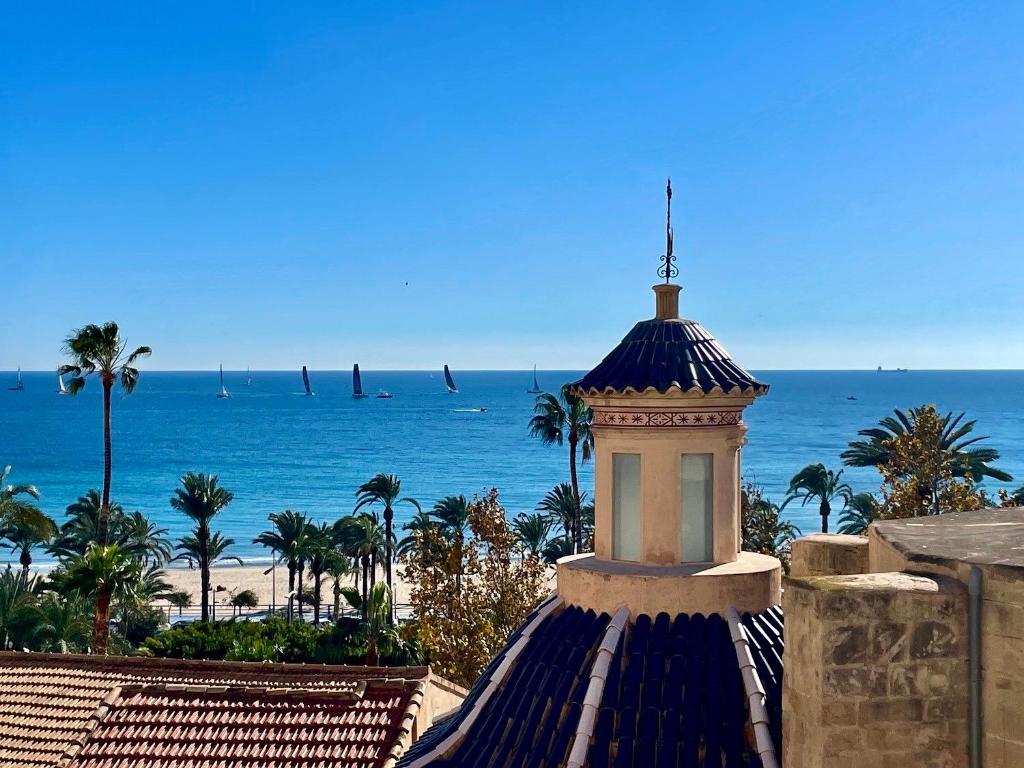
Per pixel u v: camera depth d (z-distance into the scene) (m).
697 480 13.59
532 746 12.34
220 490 74.62
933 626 9.91
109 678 26.50
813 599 10.00
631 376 13.50
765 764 11.14
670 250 14.67
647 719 11.88
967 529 12.44
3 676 26.91
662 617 12.86
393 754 21.52
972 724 9.77
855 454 65.31
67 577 43.16
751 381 13.48
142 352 62.03
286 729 22.88
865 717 9.85
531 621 13.98
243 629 51.22
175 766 21.75
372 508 161.50
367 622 49.53
